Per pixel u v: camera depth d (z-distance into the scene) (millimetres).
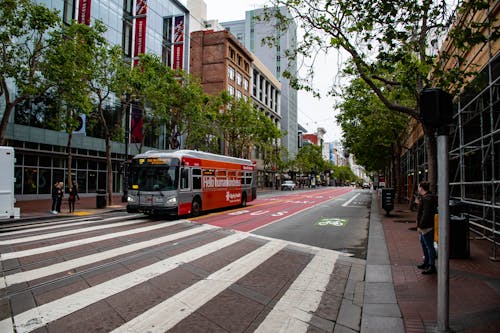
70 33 16438
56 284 6070
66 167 27984
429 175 12094
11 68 14227
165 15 37969
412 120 23984
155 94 23719
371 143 25031
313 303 5363
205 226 13359
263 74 69562
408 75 9250
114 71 21469
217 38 52594
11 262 7539
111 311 4898
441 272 4086
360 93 18719
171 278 6527
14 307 5016
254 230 12695
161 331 4293
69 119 17875
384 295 5559
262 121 43469
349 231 12758
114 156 32406
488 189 13188
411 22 8664
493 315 4535
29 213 16984
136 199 14945
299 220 16016
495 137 12406
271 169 73000
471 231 12211
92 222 14297
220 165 19078
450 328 4141
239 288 6027
